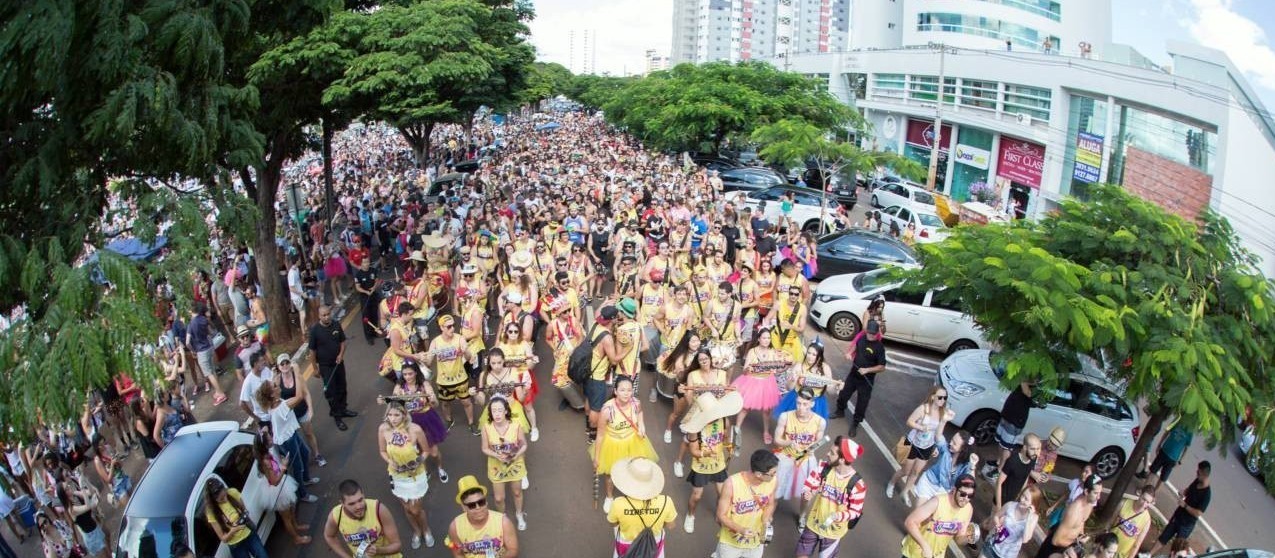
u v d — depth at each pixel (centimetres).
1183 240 840
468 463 977
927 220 2498
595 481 891
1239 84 2836
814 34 13162
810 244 1599
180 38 551
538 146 5059
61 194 552
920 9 5484
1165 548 927
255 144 715
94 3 512
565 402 1125
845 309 1491
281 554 807
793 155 2267
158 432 948
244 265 1539
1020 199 3538
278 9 724
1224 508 1101
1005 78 3591
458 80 1653
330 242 1728
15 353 462
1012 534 745
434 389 1020
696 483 802
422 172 3072
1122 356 791
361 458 991
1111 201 922
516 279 1234
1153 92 2688
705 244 1536
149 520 684
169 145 594
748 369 969
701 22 12975
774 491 679
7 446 511
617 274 1405
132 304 479
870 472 1005
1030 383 930
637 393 1172
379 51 1529
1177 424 842
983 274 834
